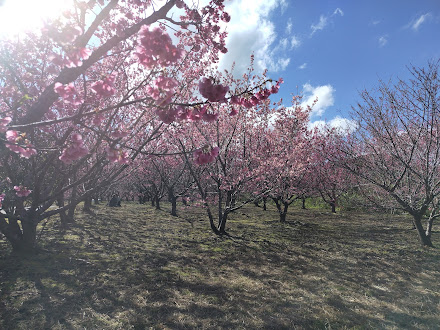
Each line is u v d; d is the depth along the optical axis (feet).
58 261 21.29
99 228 37.37
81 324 12.95
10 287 15.92
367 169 34.01
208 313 14.87
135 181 80.74
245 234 37.58
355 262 25.00
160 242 31.19
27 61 19.58
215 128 38.55
